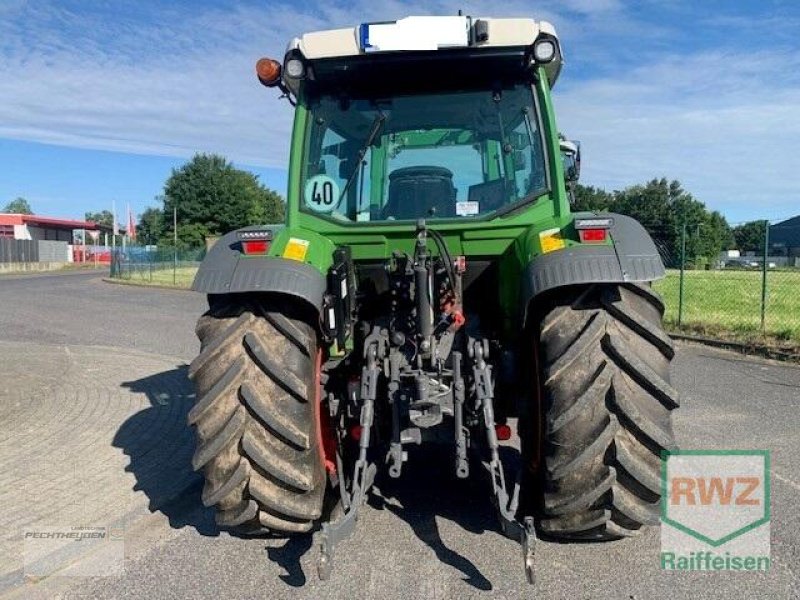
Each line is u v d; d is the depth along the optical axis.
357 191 3.98
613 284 3.29
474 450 3.58
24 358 9.87
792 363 9.43
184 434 5.95
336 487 3.71
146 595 3.27
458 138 3.95
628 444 3.13
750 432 5.80
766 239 11.82
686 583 3.27
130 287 27.44
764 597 3.15
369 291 4.00
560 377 3.17
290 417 3.24
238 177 64.38
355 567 3.46
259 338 3.31
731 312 13.44
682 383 7.99
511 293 3.75
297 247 3.48
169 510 4.30
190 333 13.21
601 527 3.23
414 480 4.57
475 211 3.91
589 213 3.73
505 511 3.08
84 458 5.30
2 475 4.92
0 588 3.35
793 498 4.29
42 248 52.44
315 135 4.01
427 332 3.41
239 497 3.30
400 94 3.98
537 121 3.86
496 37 3.69
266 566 3.52
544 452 3.24
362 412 3.37
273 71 4.02
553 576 3.34
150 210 72.25
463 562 3.49
